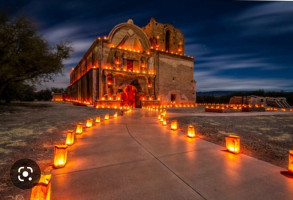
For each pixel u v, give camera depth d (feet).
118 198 8.70
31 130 28.02
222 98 164.76
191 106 120.06
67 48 74.69
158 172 11.82
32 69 65.26
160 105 105.81
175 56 117.80
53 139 22.59
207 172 11.79
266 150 18.90
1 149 17.84
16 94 99.35
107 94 83.97
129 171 11.99
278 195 8.93
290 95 132.87
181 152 16.28
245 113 60.75
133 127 30.78
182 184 10.12
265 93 151.94
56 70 73.46
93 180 10.68
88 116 48.34
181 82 120.06
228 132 27.96
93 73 84.64
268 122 38.96
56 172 11.87
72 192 9.28
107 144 19.21
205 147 17.99
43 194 7.92
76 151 16.67
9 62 57.88
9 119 40.52
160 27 118.01
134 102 101.55
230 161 13.87
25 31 60.95
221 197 8.75
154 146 18.40
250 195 8.92
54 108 72.95
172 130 27.86
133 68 97.19
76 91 139.74
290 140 23.32
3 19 56.18
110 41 88.38
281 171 11.98
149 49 104.47
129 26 96.43
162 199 8.59
